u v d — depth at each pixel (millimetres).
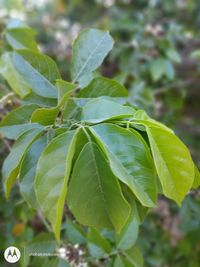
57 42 919
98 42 365
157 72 744
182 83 829
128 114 279
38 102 345
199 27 1146
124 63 783
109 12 1105
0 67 446
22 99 373
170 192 273
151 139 265
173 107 826
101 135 269
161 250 688
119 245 427
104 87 352
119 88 353
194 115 1044
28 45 505
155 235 690
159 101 829
